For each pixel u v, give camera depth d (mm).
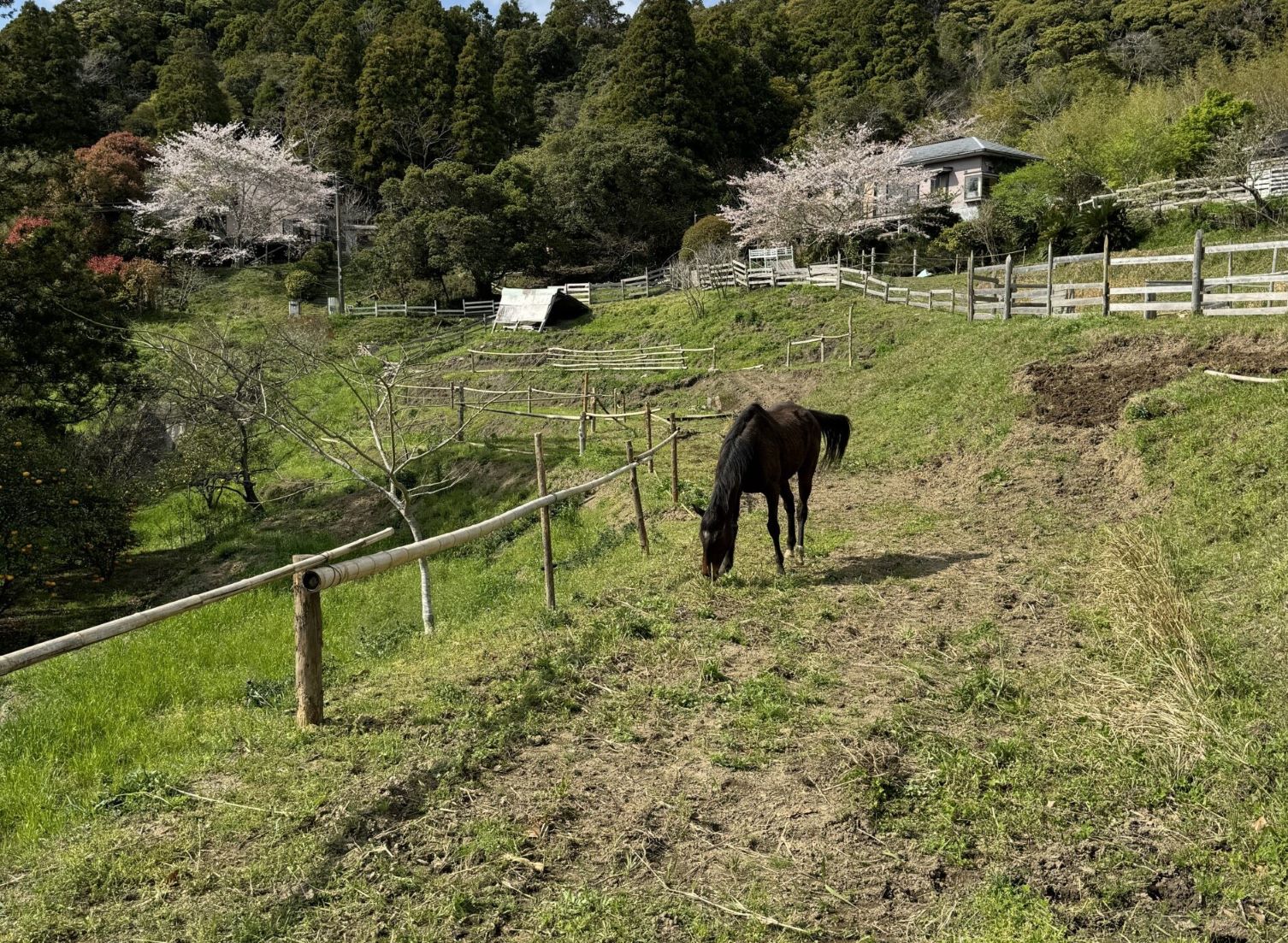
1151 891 3787
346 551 5609
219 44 75312
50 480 14992
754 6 88062
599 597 7762
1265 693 5129
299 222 52031
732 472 7406
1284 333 11898
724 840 4184
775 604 7328
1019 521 9430
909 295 24375
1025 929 3523
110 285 19766
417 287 44469
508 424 22516
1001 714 5301
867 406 15945
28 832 4645
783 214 38500
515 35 80500
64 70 54562
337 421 26844
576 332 32969
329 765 4855
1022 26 67062
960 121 49969
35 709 7805
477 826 4242
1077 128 38844
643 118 57250
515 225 47000
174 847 4156
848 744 4949
